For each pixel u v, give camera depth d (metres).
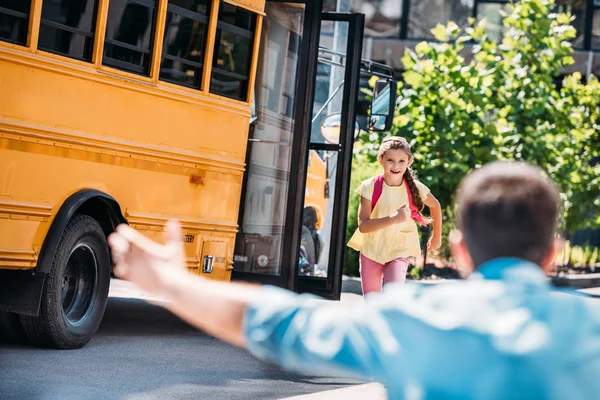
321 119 10.77
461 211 2.00
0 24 7.57
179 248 2.04
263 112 10.45
